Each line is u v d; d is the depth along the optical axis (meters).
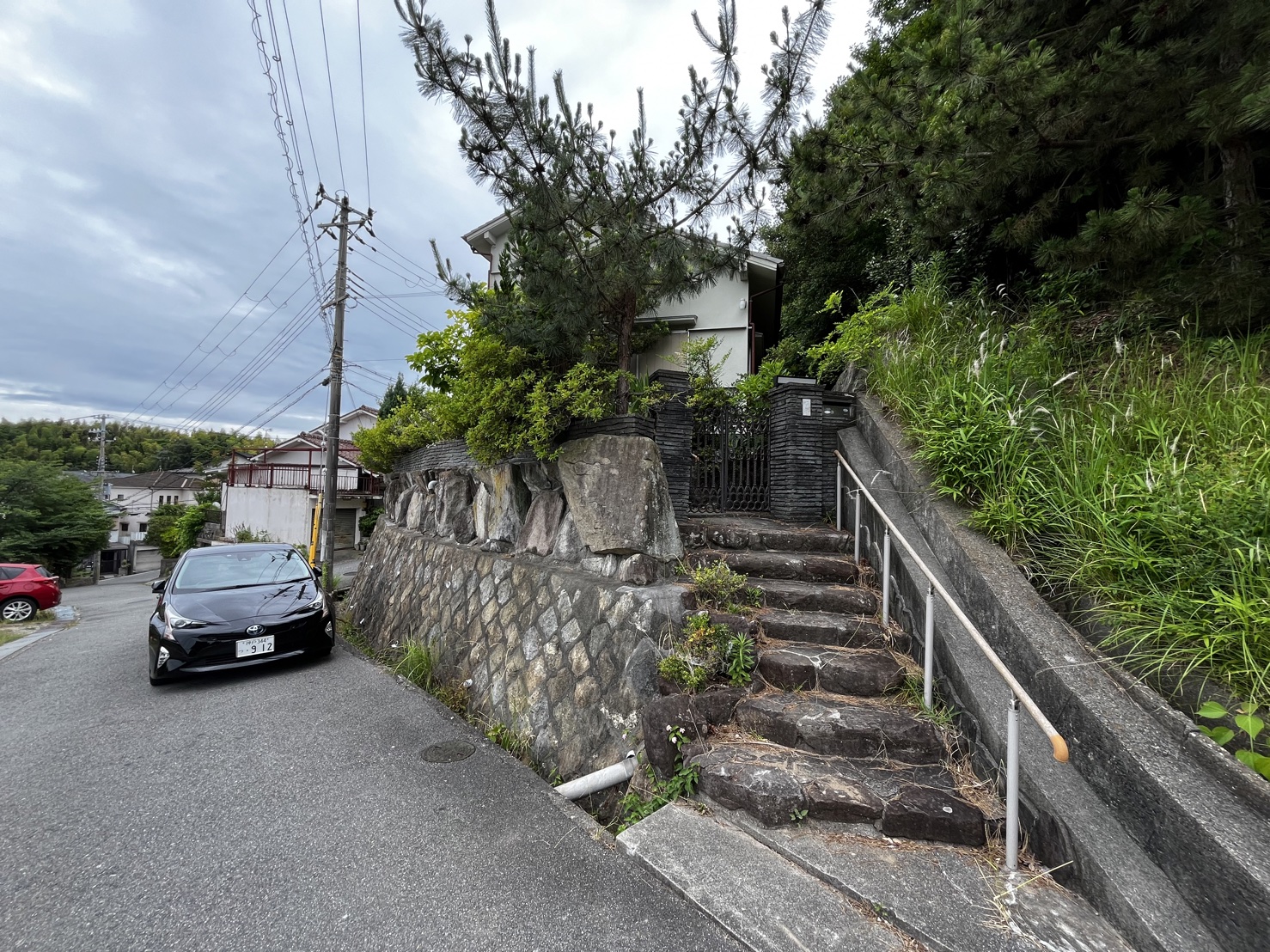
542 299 4.27
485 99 3.37
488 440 5.00
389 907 2.05
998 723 2.34
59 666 5.75
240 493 22.81
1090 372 4.02
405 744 3.58
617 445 4.32
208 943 1.89
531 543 5.27
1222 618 2.02
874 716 2.69
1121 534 2.49
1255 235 3.40
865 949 1.73
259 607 5.23
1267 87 2.76
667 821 2.45
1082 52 4.29
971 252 6.66
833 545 4.35
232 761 3.32
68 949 1.86
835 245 9.16
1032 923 1.76
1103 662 2.28
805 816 2.28
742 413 5.48
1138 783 1.88
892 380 4.63
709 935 1.87
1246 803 1.72
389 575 8.20
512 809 2.76
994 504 3.07
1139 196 3.39
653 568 3.96
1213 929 1.58
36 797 2.90
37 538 18.80
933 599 2.90
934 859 2.07
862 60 6.25
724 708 2.93
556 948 1.83
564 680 3.90
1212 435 2.78
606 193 3.96
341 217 11.62
